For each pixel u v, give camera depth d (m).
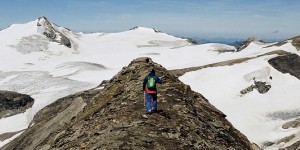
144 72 22.50
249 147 19.22
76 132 16.94
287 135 48.72
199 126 16.08
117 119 15.56
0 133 71.94
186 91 20.69
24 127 73.69
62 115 28.17
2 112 81.19
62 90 100.50
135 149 12.30
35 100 88.06
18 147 30.33
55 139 19.73
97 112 18.95
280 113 58.53
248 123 56.69
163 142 13.16
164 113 16.03
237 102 64.69
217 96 67.88
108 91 22.70
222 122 19.23
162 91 19.38
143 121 14.65
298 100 61.50
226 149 15.47
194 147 13.60
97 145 13.04
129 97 18.75
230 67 78.31
